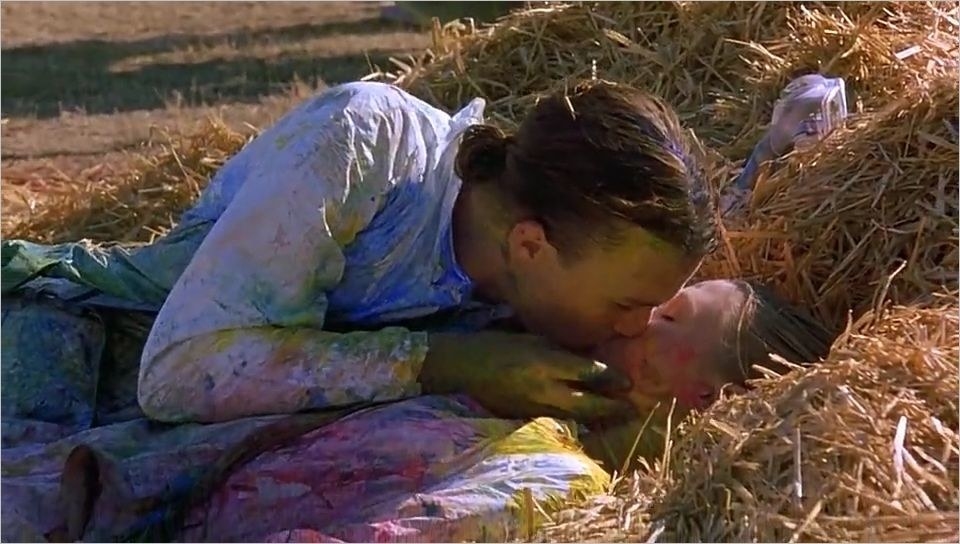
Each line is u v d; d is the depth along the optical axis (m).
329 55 18.75
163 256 6.66
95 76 17.97
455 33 11.73
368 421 5.91
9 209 11.90
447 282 6.23
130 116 15.88
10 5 23.12
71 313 6.78
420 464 5.79
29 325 6.70
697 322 6.30
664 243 5.67
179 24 21.55
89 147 14.65
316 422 5.98
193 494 5.85
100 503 5.89
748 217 7.68
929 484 5.37
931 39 9.60
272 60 18.56
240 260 5.87
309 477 5.81
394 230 6.14
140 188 10.87
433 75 11.25
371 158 5.99
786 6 10.62
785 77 9.91
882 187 7.32
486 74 11.15
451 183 6.18
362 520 5.66
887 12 10.33
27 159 14.20
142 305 6.73
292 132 6.00
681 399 6.24
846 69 9.63
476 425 5.90
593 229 5.66
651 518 5.57
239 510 5.81
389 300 6.24
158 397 5.97
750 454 5.54
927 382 5.73
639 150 5.61
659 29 10.95
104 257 6.76
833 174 7.55
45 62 18.83
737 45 10.55
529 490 5.66
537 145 5.75
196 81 17.53
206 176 10.77
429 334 6.06
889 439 5.46
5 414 6.57
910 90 8.21
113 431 6.16
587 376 6.02
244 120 15.18
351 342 5.93
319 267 5.92
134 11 22.78
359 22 21.19
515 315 6.30
